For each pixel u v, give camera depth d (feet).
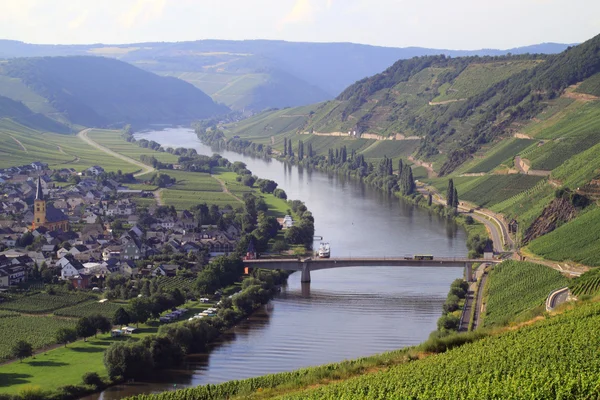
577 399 570.46
